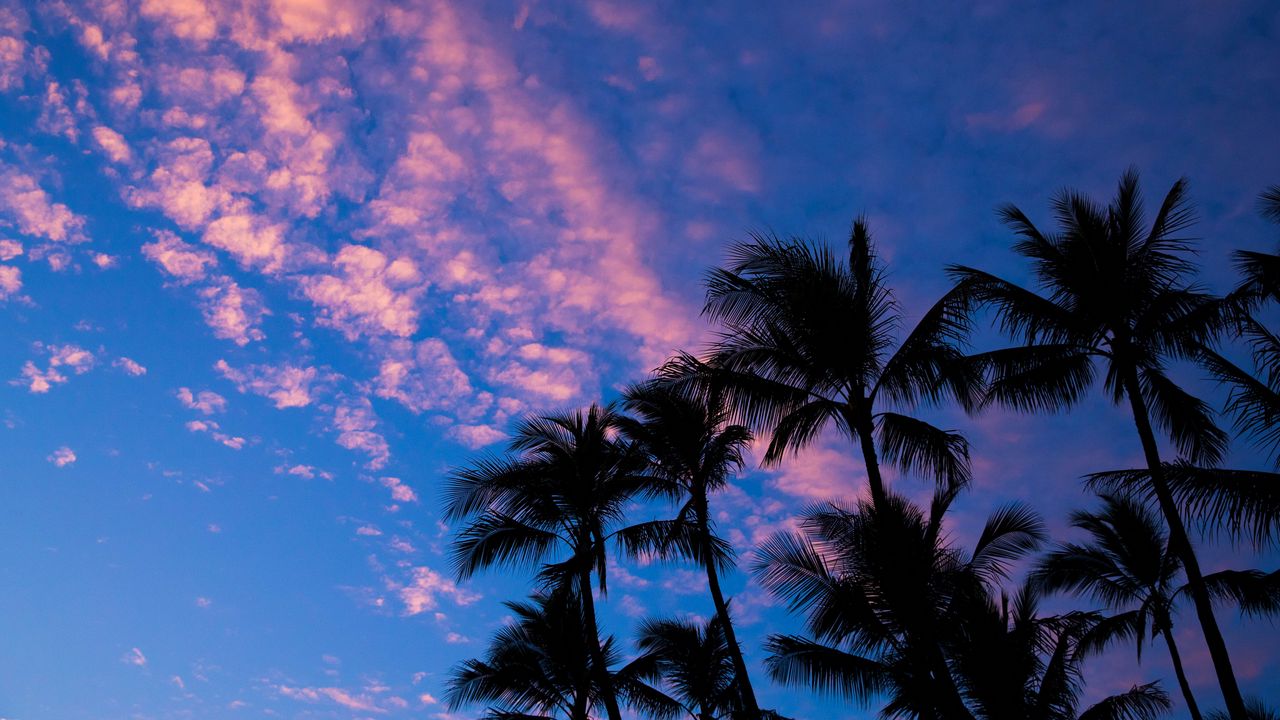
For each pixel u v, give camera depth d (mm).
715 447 17984
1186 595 18328
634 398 18953
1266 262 12750
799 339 14898
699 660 21500
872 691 13602
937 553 13641
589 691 19750
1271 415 12867
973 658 13305
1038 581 22078
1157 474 13742
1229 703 12344
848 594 13477
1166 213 15375
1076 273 15375
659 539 18203
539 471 19188
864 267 15250
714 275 15180
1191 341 14297
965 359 14641
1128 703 15289
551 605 20047
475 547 18859
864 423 14328
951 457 14156
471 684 20062
